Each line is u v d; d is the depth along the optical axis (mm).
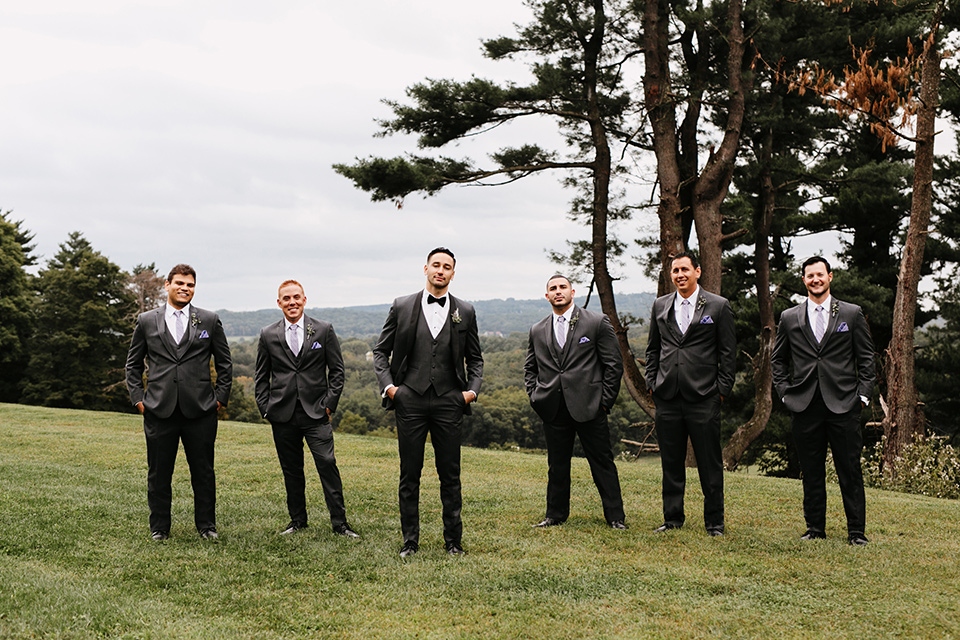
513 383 78125
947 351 24609
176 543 5391
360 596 4285
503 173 18344
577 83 18438
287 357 5836
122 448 11219
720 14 16609
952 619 3893
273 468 9555
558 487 6227
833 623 3840
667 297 6090
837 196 22828
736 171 19219
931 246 22656
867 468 12266
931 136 12148
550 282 6152
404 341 5301
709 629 3758
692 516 6637
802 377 5758
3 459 9688
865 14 17141
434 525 6227
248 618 3904
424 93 16906
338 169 16047
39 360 41969
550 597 4258
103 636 3557
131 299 46438
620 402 22797
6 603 3840
